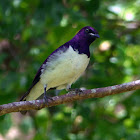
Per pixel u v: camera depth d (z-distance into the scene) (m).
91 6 11.79
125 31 12.93
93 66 11.77
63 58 9.47
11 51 12.51
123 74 12.03
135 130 11.57
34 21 11.49
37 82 10.18
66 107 11.73
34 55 11.50
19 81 11.39
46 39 12.34
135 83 8.97
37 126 11.93
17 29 11.76
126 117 11.77
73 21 11.25
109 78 11.67
